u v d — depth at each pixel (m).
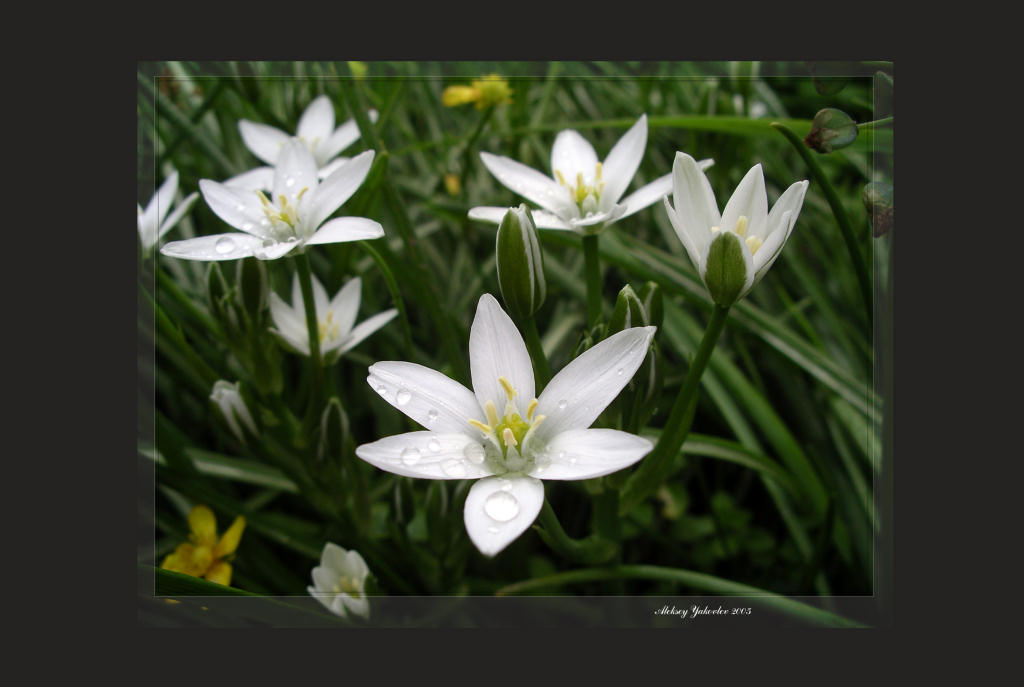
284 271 0.37
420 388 0.26
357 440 0.37
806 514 0.34
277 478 0.34
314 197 0.29
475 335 0.27
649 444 0.25
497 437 0.26
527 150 0.44
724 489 0.36
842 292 0.38
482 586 0.33
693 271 0.35
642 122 0.30
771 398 0.37
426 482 0.34
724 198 0.39
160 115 0.36
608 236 0.36
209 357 0.35
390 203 0.33
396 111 0.44
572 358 0.28
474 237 0.39
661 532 0.35
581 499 0.35
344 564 0.31
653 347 0.28
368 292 0.38
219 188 0.30
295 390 0.37
